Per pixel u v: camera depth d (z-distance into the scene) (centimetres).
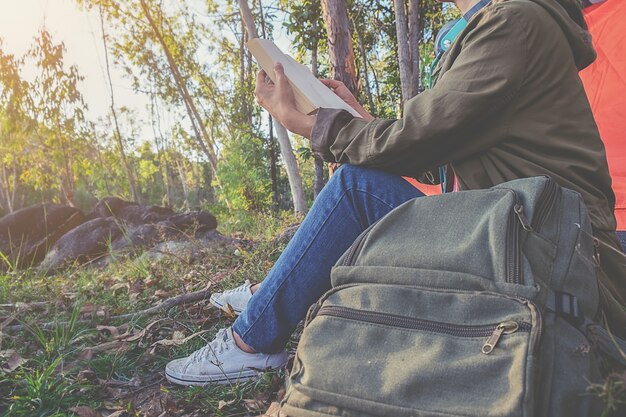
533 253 112
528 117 135
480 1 166
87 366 217
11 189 4075
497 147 139
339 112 153
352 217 157
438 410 99
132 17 2591
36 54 2105
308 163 2166
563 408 97
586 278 116
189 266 455
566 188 128
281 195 2089
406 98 823
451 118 133
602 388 93
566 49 138
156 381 208
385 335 114
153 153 5144
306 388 113
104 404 187
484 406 95
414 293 116
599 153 138
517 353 98
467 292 110
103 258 841
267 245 511
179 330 262
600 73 354
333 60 751
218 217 1728
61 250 867
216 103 2772
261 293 176
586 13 366
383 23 1425
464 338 106
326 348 118
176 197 5306
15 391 188
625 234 225
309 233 163
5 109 2136
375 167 150
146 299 344
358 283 126
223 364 185
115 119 3078
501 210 116
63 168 3033
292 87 162
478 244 115
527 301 103
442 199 130
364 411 106
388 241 128
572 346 103
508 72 130
